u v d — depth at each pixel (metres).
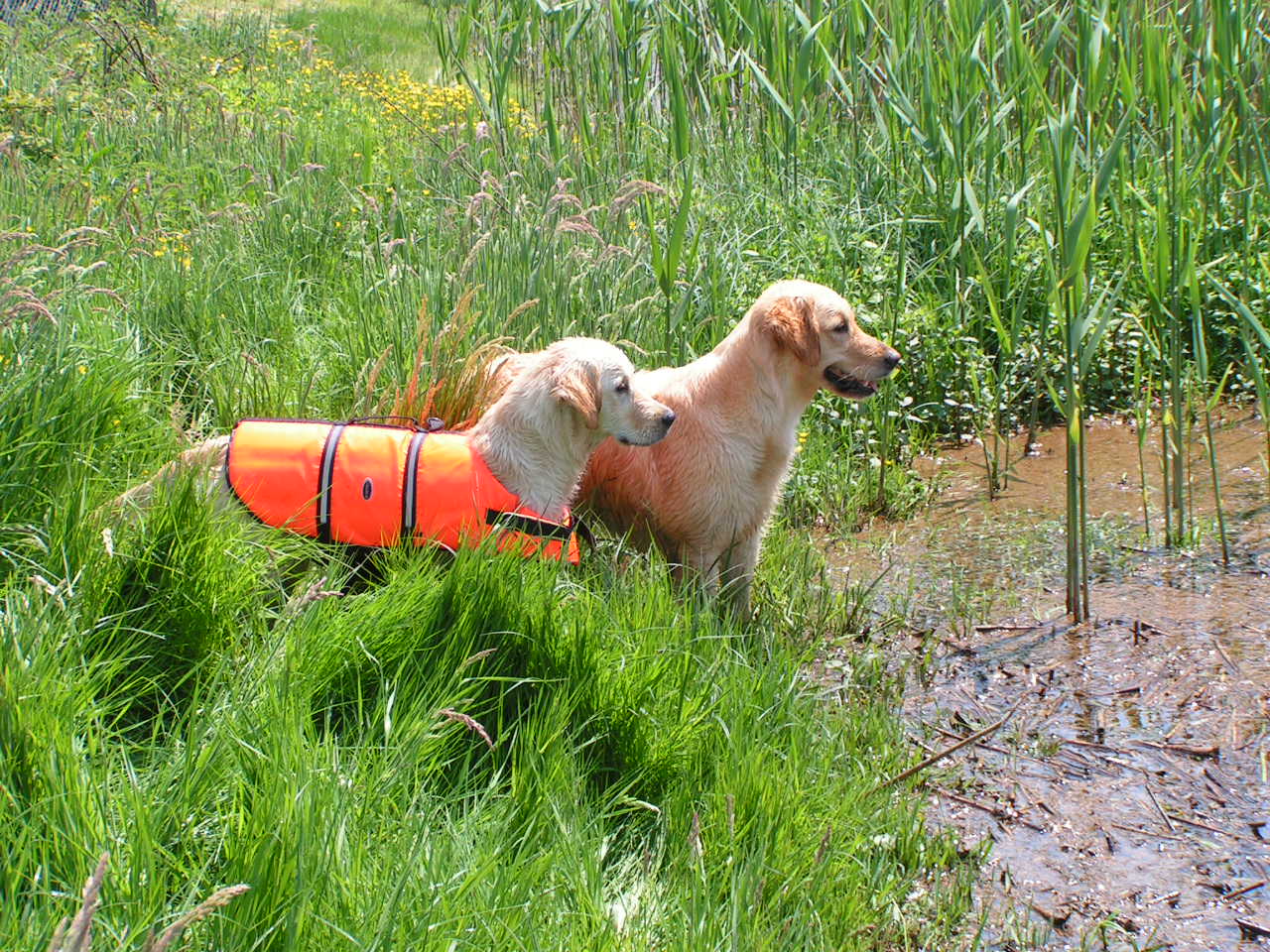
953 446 4.11
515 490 2.98
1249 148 4.00
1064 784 2.89
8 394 2.89
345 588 2.90
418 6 13.26
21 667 2.36
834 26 4.71
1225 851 2.76
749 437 3.22
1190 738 2.99
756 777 2.58
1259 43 4.24
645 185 3.57
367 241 4.16
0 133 4.35
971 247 4.12
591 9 4.67
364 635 2.60
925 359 4.16
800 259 4.25
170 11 8.12
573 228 3.56
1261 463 3.83
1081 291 3.26
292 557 2.80
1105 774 2.92
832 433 3.98
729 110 4.85
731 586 3.28
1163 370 3.54
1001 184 4.31
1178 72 3.81
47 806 2.25
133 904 2.17
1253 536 3.54
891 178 4.46
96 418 3.03
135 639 2.57
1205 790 2.88
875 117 4.56
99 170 4.35
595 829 2.50
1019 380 4.21
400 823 2.36
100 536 2.60
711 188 4.43
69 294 3.36
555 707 2.57
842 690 3.09
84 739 2.41
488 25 4.68
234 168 4.66
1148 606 3.34
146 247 3.87
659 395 3.26
